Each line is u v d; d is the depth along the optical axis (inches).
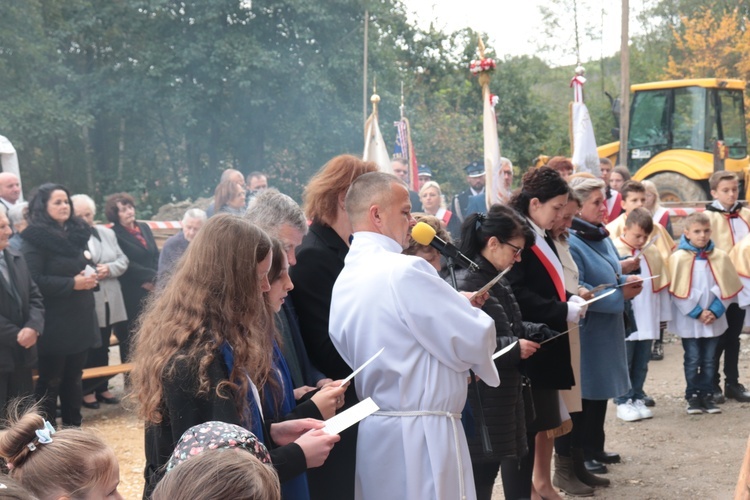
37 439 85.5
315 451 97.6
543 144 1143.0
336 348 121.0
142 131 939.3
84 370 282.2
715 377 279.4
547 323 163.5
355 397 128.5
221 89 846.5
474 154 911.0
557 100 1376.7
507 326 144.3
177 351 89.7
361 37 869.8
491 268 148.3
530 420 156.9
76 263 248.4
